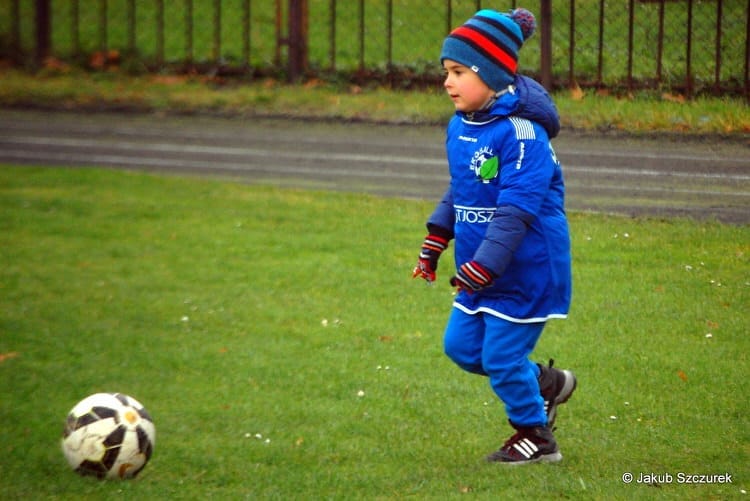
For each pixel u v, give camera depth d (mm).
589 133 44656
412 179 41906
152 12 70938
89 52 64812
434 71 55625
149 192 41844
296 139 49031
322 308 28000
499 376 17000
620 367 22859
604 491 16078
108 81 61250
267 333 26141
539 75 51594
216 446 18906
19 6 72875
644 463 17578
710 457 17859
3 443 19047
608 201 36406
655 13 56469
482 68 16531
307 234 35250
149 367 23797
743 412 20109
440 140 47500
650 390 21453
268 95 55625
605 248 31578
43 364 24078
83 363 24094
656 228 33281
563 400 18266
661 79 49406
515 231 16125
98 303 28719
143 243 34844
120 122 54312
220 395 21875
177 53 64500
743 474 16969
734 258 30172
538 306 16781
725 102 46156
